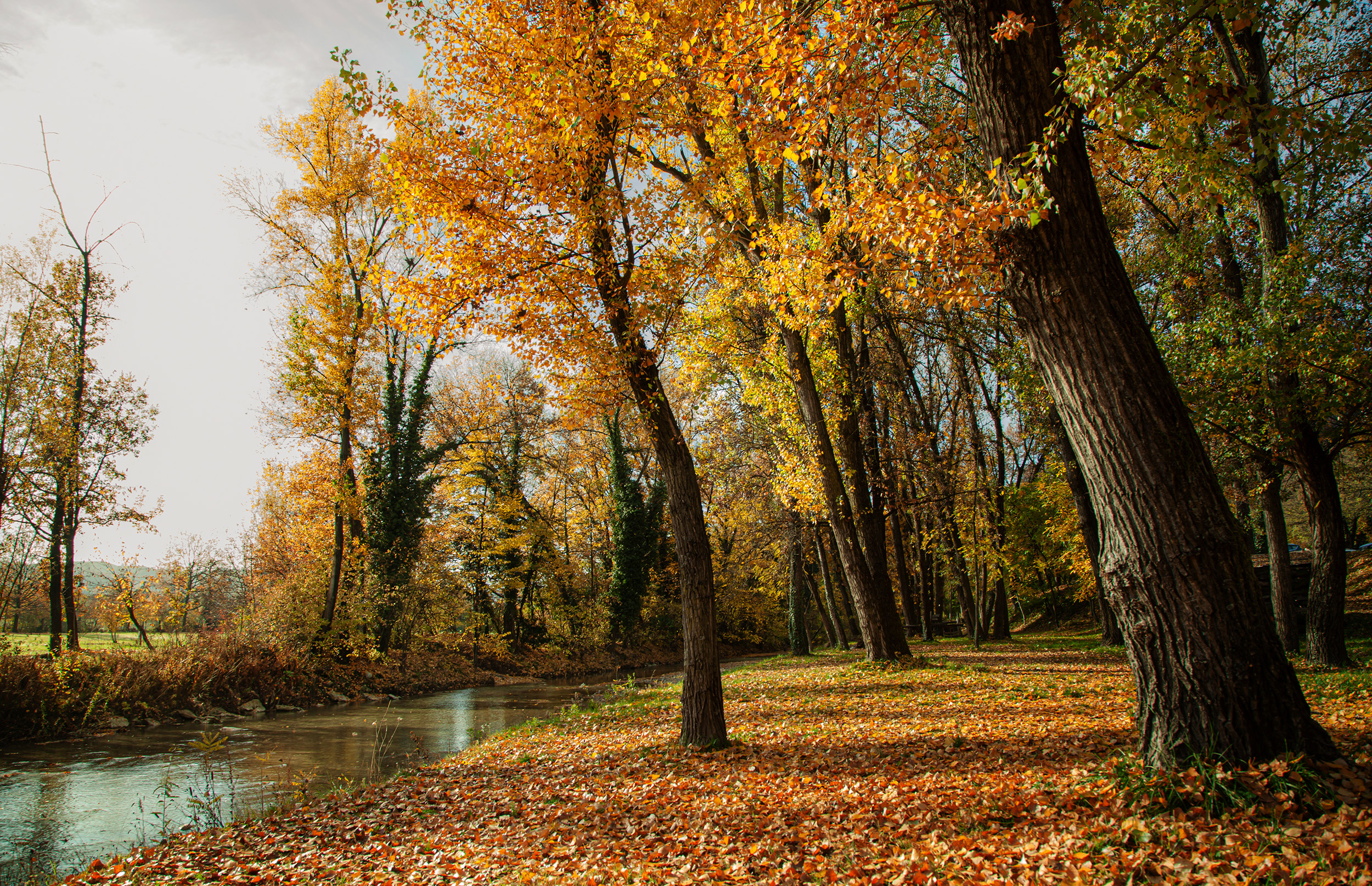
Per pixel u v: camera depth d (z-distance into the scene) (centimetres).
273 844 648
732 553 3784
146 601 3072
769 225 1220
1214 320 1148
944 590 3875
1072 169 483
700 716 828
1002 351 1723
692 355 1697
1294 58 1253
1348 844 342
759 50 539
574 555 3844
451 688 2558
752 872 454
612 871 479
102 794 974
